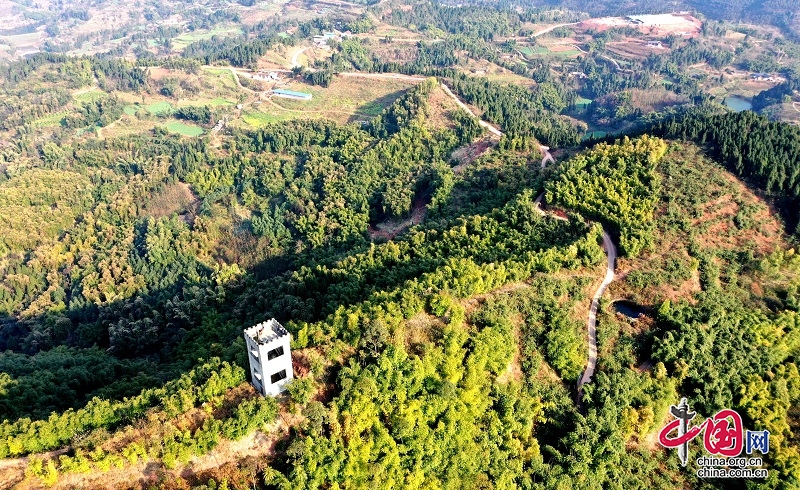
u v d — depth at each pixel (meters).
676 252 108.31
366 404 69.31
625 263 106.88
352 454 66.00
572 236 112.12
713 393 88.94
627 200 119.19
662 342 92.06
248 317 117.38
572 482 77.31
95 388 92.44
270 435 66.50
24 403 82.88
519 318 91.94
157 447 63.31
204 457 63.94
